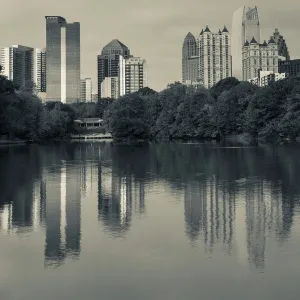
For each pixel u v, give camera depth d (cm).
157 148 10331
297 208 2723
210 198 3130
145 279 1567
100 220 2491
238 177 4259
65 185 3903
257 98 13812
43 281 1558
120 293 1453
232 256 1798
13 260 1783
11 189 3672
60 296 1436
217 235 2133
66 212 2722
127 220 2484
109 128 17600
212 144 11869
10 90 12900
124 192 3469
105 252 1873
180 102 17700
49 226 2353
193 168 5203
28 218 2555
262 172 4653
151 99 18962
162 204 2941
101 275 1608
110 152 8988
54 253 1870
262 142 12350
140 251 1881
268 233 2150
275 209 2711
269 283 1514
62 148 11025
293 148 9025
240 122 15212
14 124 12619
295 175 4344
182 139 16888
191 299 1402
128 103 17538
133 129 15900
